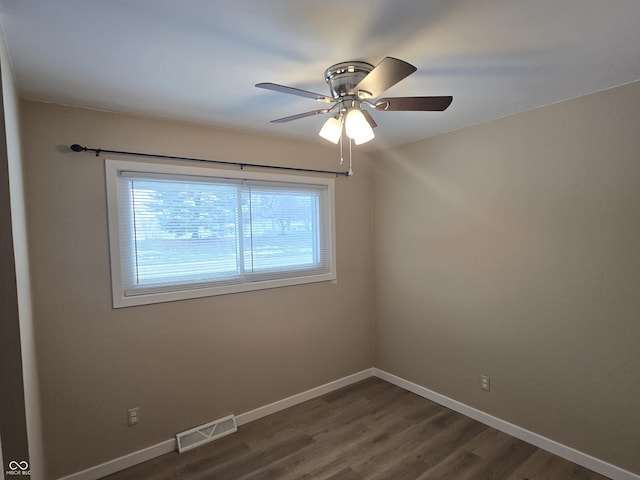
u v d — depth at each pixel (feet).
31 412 4.98
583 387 7.47
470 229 9.46
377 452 8.14
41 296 6.84
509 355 8.72
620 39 5.05
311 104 7.41
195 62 5.53
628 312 6.84
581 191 7.38
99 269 7.45
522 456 7.89
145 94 6.75
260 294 9.79
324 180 11.10
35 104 6.81
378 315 12.35
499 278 8.86
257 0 4.01
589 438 7.41
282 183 10.26
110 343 7.60
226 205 9.27
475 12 4.33
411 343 11.24
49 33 4.61
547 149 7.86
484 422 9.29
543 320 8.06
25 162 6.56
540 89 6.93
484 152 9.05
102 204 7.48
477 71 6.05
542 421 8.14
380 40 4.96
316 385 11.03
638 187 6.66
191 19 4.38
